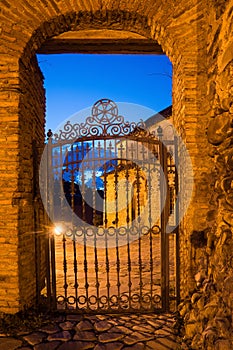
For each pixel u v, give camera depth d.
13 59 3.79
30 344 3.33
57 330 3.67
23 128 3.99
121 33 4.67
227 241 2.92
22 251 3.88
